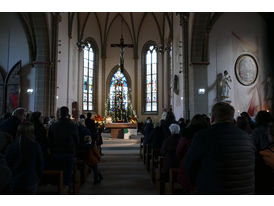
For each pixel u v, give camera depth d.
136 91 23.25
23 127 3.05
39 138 4.17
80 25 20.41
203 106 12.70
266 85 14.09
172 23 18.34
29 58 13.97
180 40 15.21
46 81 13.71
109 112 19.23
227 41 13.72
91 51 22.34
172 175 3.89
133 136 16.70
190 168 2.20
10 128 4.33
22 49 14.41
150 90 22.84
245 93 13.65
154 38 22.67
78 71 20.00
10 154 2.96
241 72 13.71
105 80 23.41
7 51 14.53
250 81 13.80
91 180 6.21
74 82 18.89
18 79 13.91
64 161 4.20
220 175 2.01
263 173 2.74
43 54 13.77
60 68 15.52
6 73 14.36
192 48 12.97
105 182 5.96
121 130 14.91
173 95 17.86
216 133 2.11
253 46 14.23
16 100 13.77
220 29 13.71
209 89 13.04
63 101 16.16
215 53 13.42
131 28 23.50
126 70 23.62
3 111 13.78
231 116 2.22
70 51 17.78
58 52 15.06
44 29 13.48
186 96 13.29
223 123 2.18
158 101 22.11
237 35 13.98
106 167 7.80
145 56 23.36
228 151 2.04
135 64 23.52
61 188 3.65
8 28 14.63
